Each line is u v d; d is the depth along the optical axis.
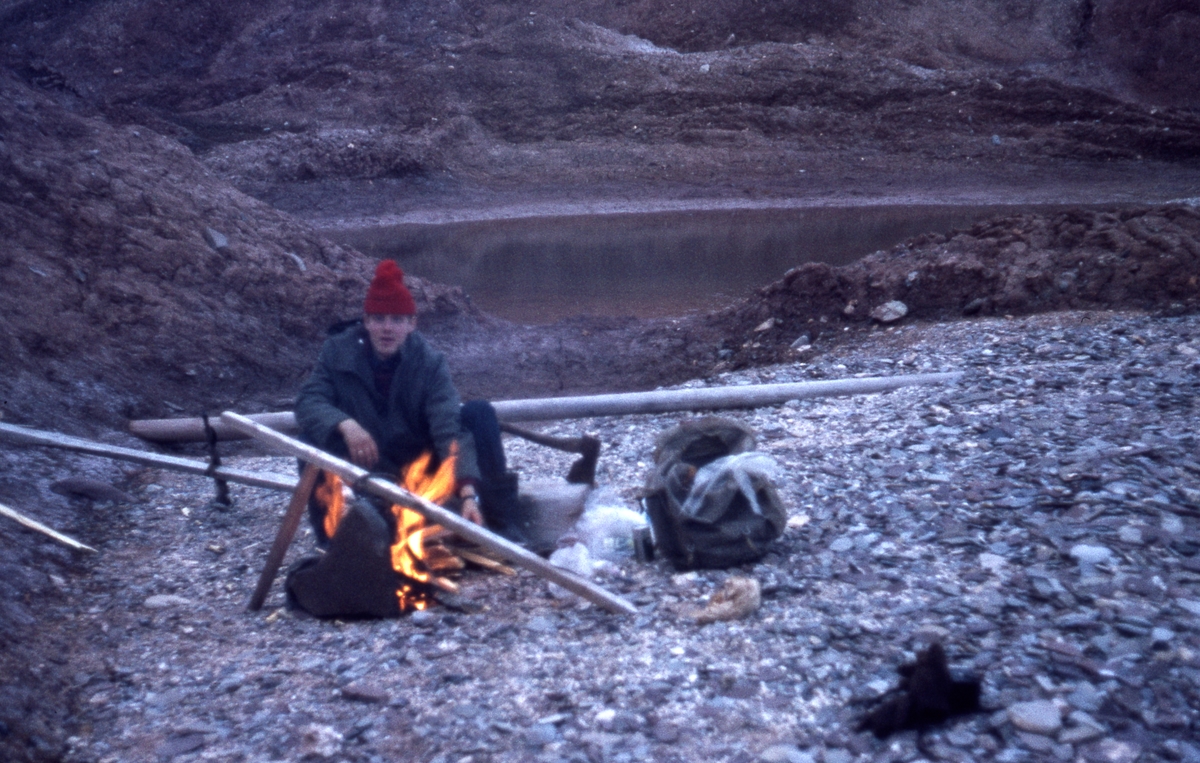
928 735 2.53
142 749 2.77
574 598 3.48
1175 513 3.63
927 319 8.00
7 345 6.47
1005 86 29.47
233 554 4.29
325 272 9.85
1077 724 2.49
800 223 19.33
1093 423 4.74
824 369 6.84
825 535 3.84
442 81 30.67
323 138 26.20
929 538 3.69
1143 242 7.70
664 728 2.66
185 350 7.69
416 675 3.03
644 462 5.16
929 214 19.97
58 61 38.53
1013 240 8.35
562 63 31.30
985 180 24.64
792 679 2.84
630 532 3.97
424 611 3.46
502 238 18.86
